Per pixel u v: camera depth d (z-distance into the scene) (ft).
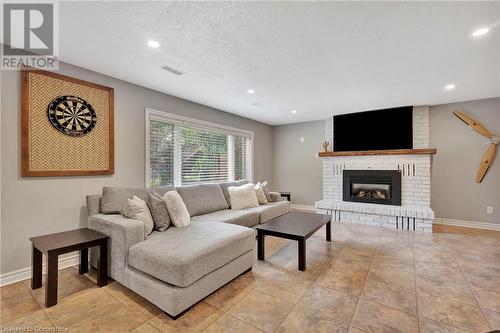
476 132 13.00
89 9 5.44
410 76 9.50
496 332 3.34
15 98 7.13
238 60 8.08
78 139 8.45
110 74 9.18
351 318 5.45
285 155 19.89
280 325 5.23
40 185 7.61
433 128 14.03
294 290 6.68
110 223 7.04
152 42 6.91
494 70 8.87
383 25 6.10
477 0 5.16
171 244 6.38
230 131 15.74
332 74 9.30
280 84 10.38
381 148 15.02
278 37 6.68
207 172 14.14
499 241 10.81
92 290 6.66
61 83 8.05
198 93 11.53
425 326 5.16
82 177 8.58
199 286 5.86
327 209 15.49
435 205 14.10
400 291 6.59
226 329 5.10
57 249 5.96
